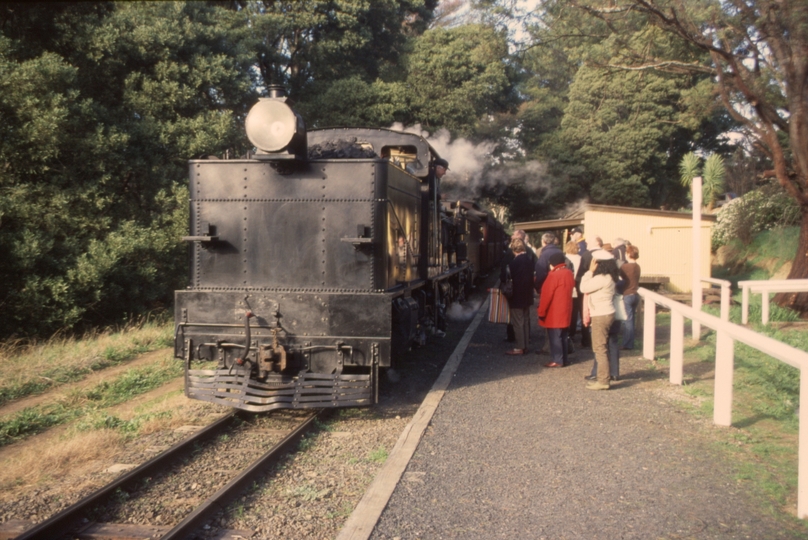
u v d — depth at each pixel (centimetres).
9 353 1097
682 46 1475
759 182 2539
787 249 1847
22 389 794
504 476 470
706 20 1311
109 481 461
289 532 385
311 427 601
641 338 1124
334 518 404
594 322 745
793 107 1258
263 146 628
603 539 371
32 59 1428
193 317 654
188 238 650
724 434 570
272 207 659
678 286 1727
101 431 571
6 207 1259
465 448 532
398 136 935
